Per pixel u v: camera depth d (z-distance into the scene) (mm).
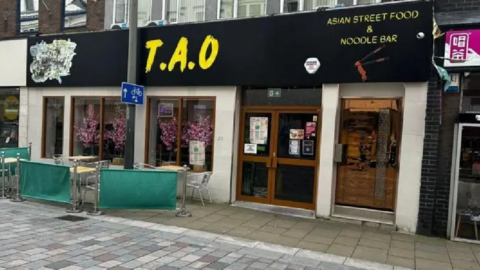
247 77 7938
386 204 7184
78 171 7332
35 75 10734
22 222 6305
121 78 9391
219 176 8312
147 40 9008
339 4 7566
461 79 6398
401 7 6590
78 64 10008
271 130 8086
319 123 7605
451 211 6391
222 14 8641
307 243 5863
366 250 5645
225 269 4641
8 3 11508
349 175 7465
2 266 4367
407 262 5223
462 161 6395
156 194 7016
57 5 10664
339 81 7121
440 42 6406
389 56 6695
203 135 8656
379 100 7215
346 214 7375
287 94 7984
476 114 6156
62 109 10625
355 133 7422
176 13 9227
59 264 4512
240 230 6406
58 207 7492
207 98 8492
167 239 5734
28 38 10781
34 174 7535
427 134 6500
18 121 11344
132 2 8070
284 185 7980
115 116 9836
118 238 5664
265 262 4961
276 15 7633
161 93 9000
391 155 7152
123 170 6934
